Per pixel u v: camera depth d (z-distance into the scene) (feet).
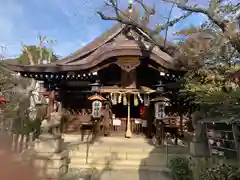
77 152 24.61
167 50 26.27
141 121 34.99
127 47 27.53
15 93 43.91
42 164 17.74
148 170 21.03
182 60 25.35
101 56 28.91
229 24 15.40
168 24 21.58
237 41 14.85
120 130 35.42
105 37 36.42
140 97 33.06
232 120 14.11
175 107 33.68
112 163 22.31
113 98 33.60
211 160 16.42
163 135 27.66
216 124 18.10
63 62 33.91
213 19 16.03
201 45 22.44
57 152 18.83
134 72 34.04
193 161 17.81
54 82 32.86
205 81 21.83
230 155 16.37
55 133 19.85
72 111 37.14
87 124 29.50
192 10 16.78
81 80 35.88
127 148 25.59
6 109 32.45
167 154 22.65
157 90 28.76
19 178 9.71
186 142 28.27
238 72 17.37
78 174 19.72
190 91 22.63
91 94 37.42
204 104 19.20
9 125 25.45
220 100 17.83
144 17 22.58
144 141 30.66
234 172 13.16
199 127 18.65
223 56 21.53
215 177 13.47
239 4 16.53
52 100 25.23
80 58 34.63
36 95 49.93
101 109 31.14
